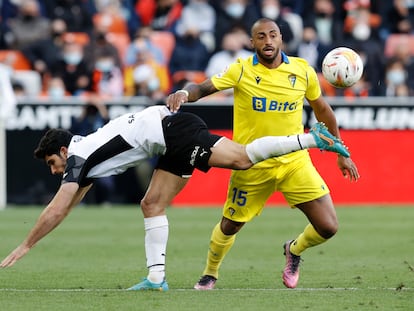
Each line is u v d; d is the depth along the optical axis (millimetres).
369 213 55938
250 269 34969
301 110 30516
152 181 28672
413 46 79625
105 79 69625
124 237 45656
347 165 30219
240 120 30438
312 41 73875
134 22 78375
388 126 61031
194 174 60812
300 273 33625
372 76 73250
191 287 30375
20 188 60312
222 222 30344
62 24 73688
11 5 78250
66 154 28141
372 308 25422
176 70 72688
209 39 76938
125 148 27969
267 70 29859
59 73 69750
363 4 77875
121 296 27547
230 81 29875
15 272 34000
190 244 42875
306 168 30000
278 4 77312
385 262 36656
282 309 25266
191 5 77312
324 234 29859
